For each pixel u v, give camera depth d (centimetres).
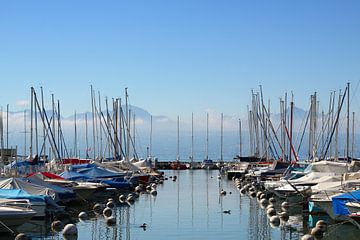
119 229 4284
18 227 3978
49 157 9100
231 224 4559
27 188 4691
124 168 8825
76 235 3922
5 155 7900
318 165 6212
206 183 9388
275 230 4225
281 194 5844
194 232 4144
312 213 4784
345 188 4650
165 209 5634
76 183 5919
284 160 10088
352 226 4109
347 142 7925
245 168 10488
